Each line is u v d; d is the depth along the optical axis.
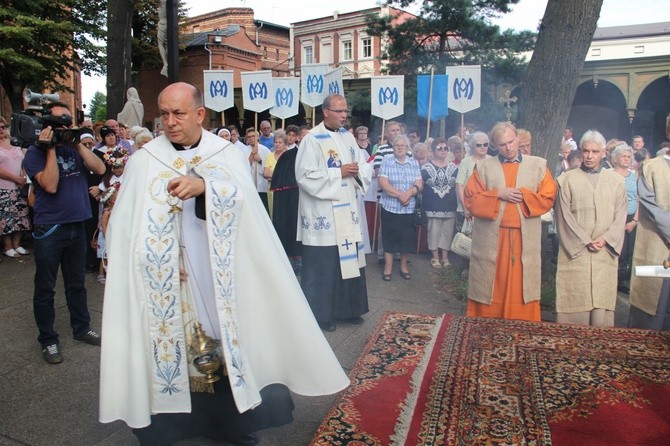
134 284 2.62
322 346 2.85
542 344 4.00
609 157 7.03
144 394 2.59
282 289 2.80
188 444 2.94
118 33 12.11
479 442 2.83
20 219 7.22
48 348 4.03
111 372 2.61
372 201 7.88
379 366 3.76
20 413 3.33
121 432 3.14
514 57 19.25
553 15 6.01
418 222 6.70
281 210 6.43
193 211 2.82
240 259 2.79
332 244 4.77
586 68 20.39
